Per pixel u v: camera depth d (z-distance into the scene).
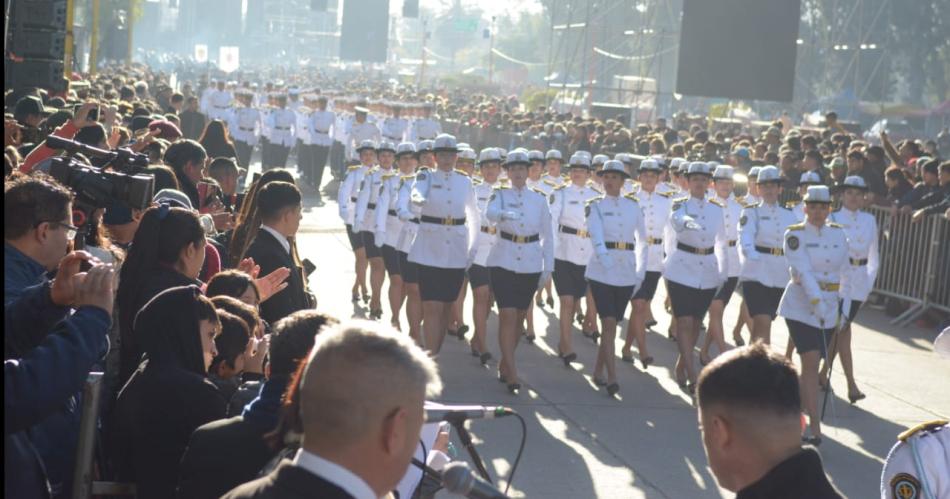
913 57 55.97
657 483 7.46
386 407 2.31
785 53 24.84
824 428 9.28
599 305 9.98
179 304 4.12
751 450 2.60
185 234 4.95
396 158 12.20
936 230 14.01
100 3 52.66
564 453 7.98
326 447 2.32
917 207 14.44
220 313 4.55
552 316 13.52
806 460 2.59
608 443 8.31
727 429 2.62
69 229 3.85
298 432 2.84
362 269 13.16
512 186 10.00
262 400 3.59
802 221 10.93
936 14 53.16
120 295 4.89
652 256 12.75
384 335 2.38
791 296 9.01
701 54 24.91
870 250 10.43
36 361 3.04
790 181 16.28
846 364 10.08
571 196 11.66
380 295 13.01
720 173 12.02
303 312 3.67
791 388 2.61
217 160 9.52
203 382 4.09
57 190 3.81
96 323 3.19
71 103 13.90
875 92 52.50
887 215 14.89
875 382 10.98
